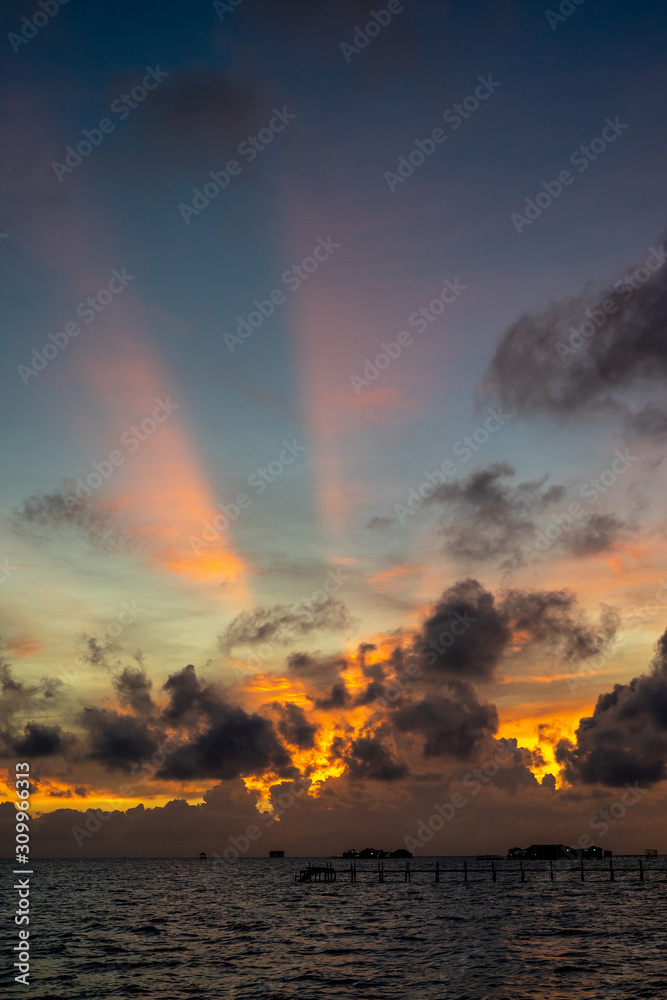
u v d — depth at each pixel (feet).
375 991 120.37
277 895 378.12
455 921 222.07
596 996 114.01
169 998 117.50
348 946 172.45
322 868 482.69
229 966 146.10
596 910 249.75
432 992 118.93
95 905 321.93
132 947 176.14
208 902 335.67
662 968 136.46
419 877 513.86
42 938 195.52
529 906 269.23
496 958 150.10
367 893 367.66
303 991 121.19
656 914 235.40
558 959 147.43
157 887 491.72
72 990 124.67
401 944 173.78
